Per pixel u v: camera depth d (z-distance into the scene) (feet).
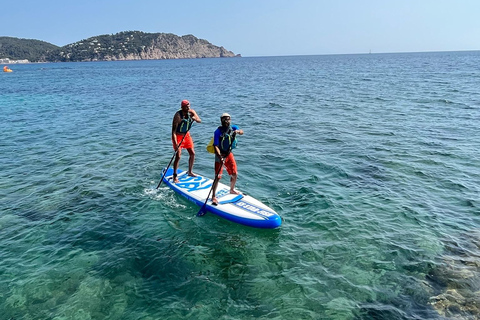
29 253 21.09
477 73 149.79
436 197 28.22
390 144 42.86
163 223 24.71
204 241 22.47
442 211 25.90
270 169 34.88
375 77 147.95
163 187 30.81
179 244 22.06
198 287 18.03
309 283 18.29
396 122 55.16
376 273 19.03
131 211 26.45
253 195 28.89
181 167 36.19
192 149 31.22
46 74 242.58
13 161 38.60
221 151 25.34
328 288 17.92
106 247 21.71
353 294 17.48
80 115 68.33
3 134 51.75
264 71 228.63
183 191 28.76
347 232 23.08
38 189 30.60
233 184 27.48
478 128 49.24
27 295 17.51
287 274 19.04
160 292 17.69
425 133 47.57
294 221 24.71
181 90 115.34
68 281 18.53
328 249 21.27
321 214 25.49
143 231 23.61
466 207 26.48
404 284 18.15
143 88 125.80
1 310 16.52
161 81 159.63
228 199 26.96
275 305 16.76
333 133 49.11
